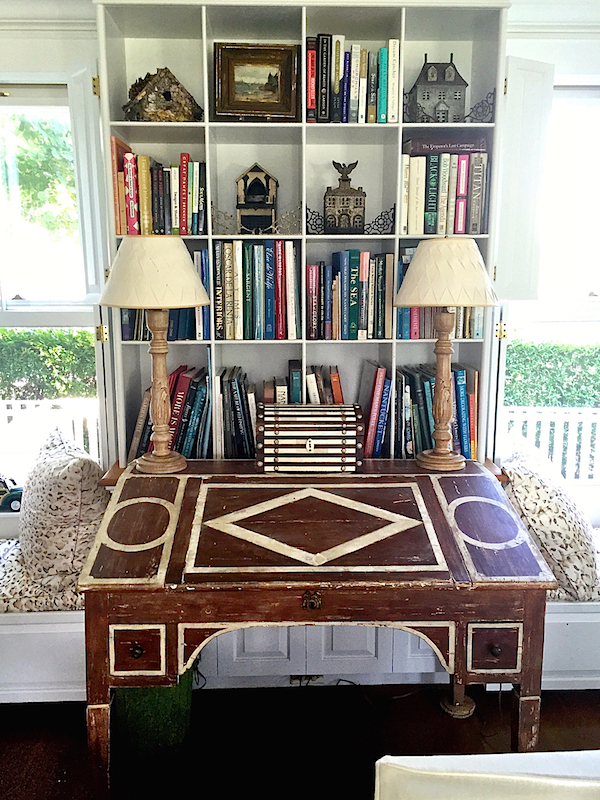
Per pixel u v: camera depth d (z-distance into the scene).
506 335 2.37
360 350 2.54
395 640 2.32
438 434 2.11
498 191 2.27
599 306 2.76
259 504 1.85
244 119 2.12
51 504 2.12
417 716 2.26
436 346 2.08
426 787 1.01
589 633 2.23
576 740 2.10
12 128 2.52
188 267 1.89
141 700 1.95
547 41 2.39
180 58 2.34
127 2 1.99
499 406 2.41
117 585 1.58
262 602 1.61
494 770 1.03
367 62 2.11
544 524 2.16
